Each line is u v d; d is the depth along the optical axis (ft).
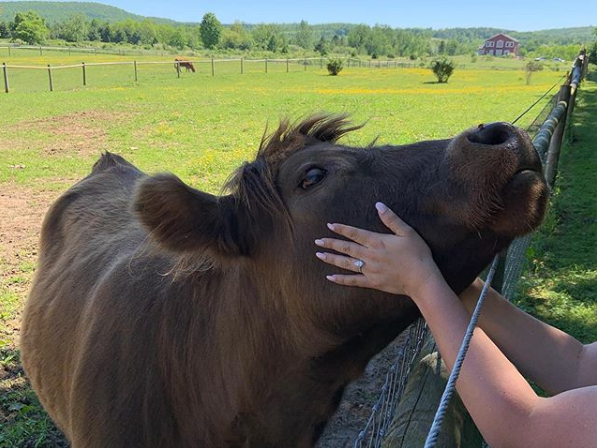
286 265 7.15
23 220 27.35
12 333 17.35
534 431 4.85
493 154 5.69
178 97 87.30
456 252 6.26
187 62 153.38
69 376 9.62
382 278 6.19
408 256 6.00
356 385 15.51
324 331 7.08
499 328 6.90
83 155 42.80
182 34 523.29
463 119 65.98
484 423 5.05
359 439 8.42
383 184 6.61
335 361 7.45
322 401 7.82
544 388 6.82
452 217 6.05
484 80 160.15
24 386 15.10
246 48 501.97
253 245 7.41
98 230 11.64
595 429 4.58
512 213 5.74
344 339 7.13
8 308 18.67
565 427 4.71
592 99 73.92
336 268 6.77
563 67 277.03
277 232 7.22
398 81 149.79
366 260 6.31
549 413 4.84
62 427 10.80
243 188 7.38
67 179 35.53
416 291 5.90
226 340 7.85
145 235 10.28
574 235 26.20
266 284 7.46
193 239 7.19
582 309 19.35
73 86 106.11
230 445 8.15
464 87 127.95
